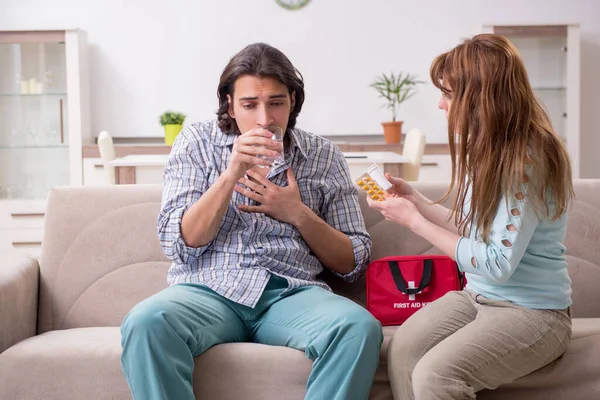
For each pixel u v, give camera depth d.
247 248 1.97
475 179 1.71
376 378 1.82
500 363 1.64
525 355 1.66
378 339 1.72
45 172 5.49
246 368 1.76
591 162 6.00
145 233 2.21
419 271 2.11
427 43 5.82
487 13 5.82
